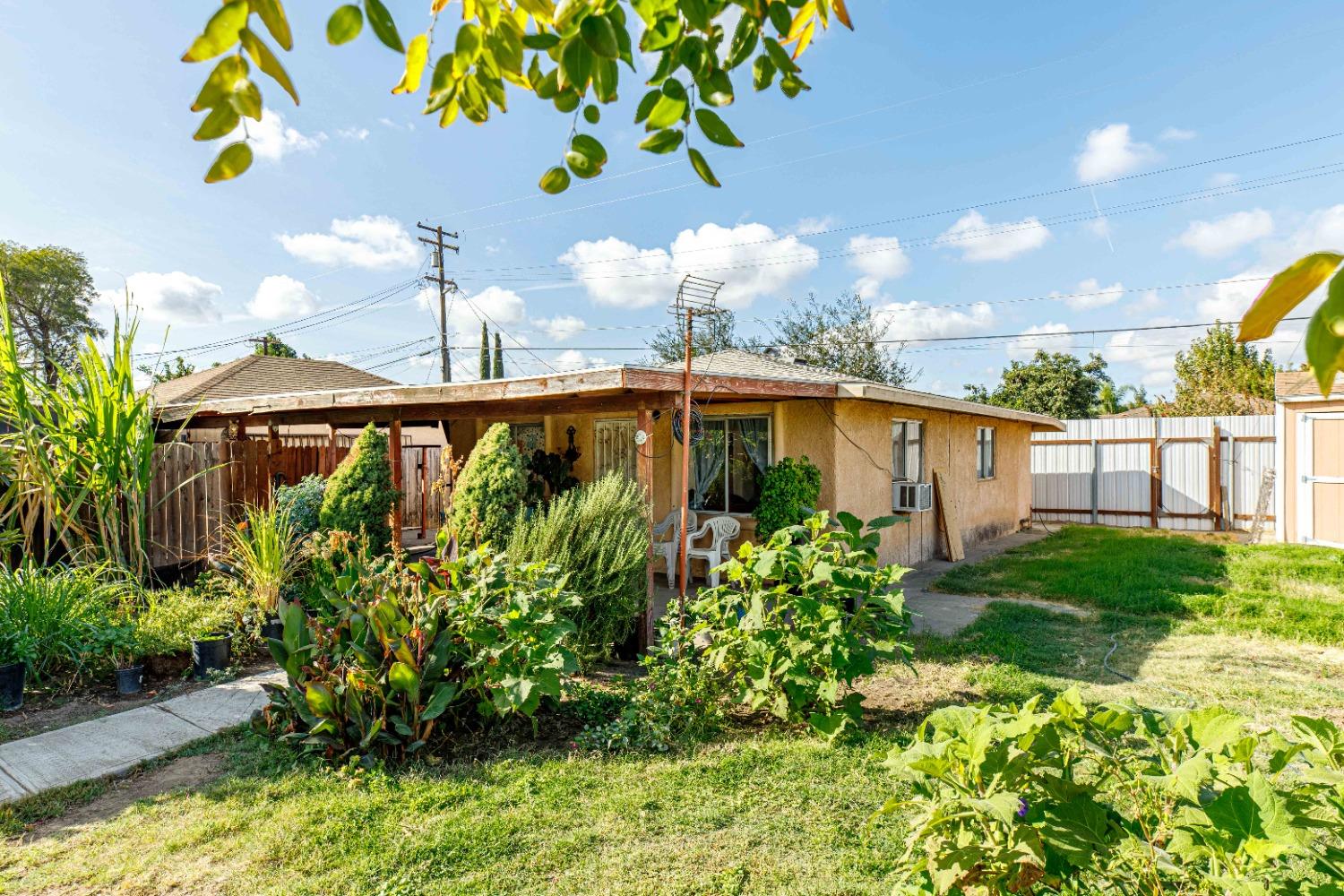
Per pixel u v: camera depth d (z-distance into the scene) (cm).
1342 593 802
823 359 2614
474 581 436
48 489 595
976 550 1240
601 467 1045
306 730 410
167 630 547
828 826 321
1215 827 153
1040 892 193
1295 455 1202
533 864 293
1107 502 1605
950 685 518
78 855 300
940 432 1150
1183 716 183
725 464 932
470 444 1260
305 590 678
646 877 285
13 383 606
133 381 655
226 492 864
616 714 451
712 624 468
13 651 477
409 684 384
